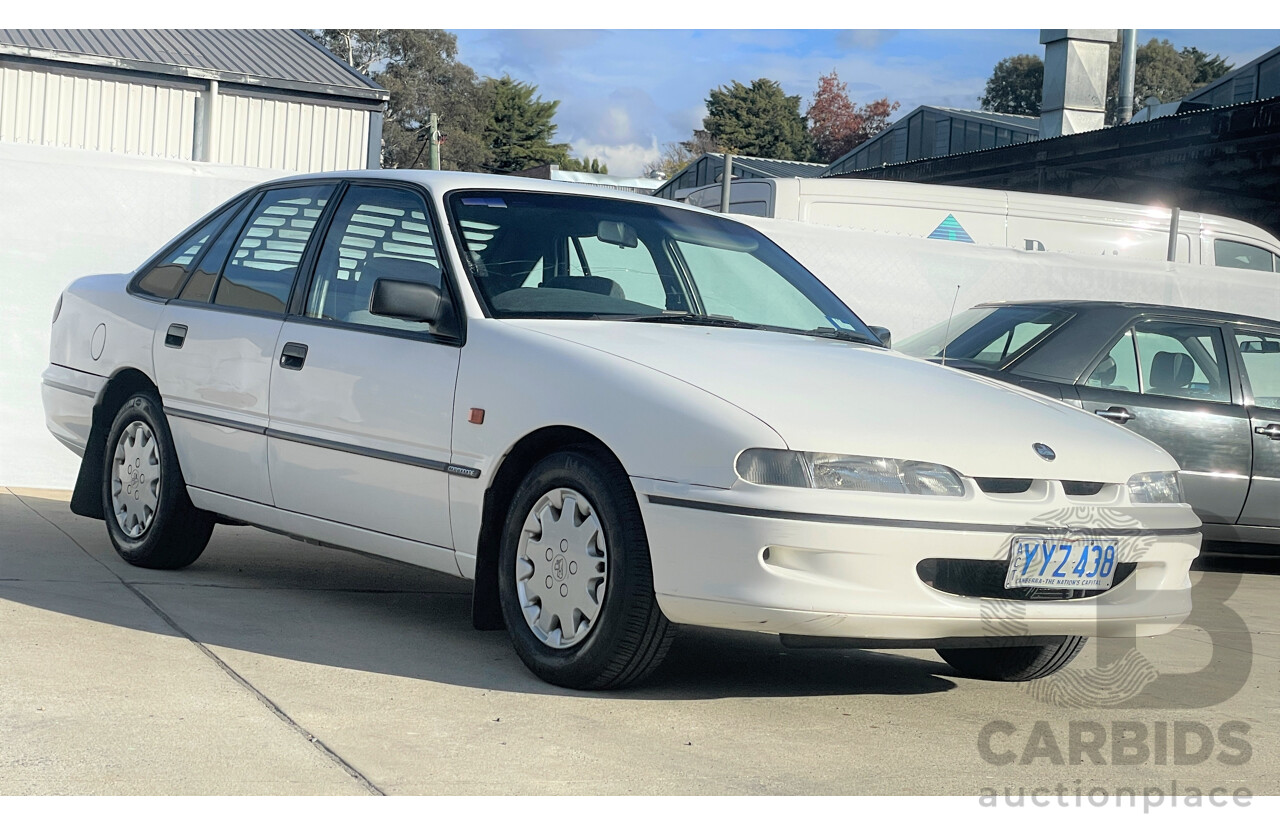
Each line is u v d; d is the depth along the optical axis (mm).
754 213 12383
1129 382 7062
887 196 12469
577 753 3324
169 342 5352
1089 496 3924
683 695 3998
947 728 3854
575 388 3920
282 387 4812
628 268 4793
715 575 3578
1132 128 17484
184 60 23109
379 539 4512
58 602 4633
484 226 4633
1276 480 7207
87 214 8180
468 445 4152
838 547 3537
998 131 33219
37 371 8086
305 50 25625
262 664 4004
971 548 3650
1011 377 6879
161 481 5324
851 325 5090
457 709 3654
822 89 94312
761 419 3658
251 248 5309
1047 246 13016
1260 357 7453
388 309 4242
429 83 73438
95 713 3365
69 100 21578
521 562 4051
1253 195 19234
